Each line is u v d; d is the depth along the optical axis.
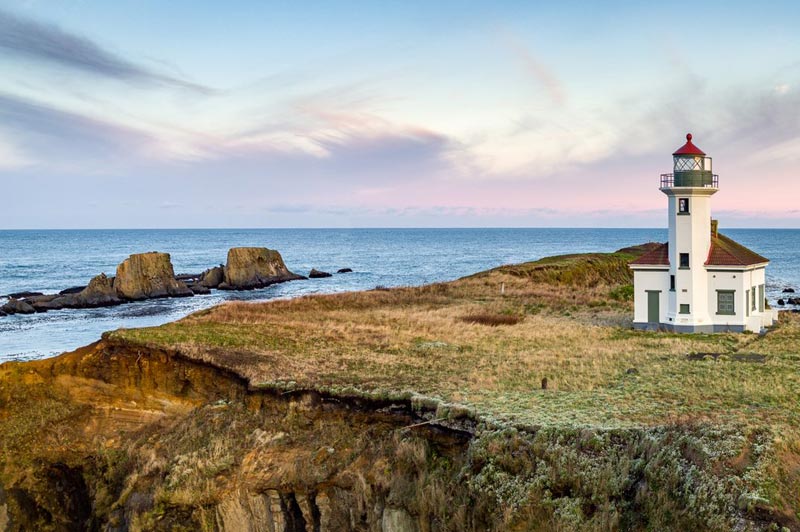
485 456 18.86
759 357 29.41
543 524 16.39
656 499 15.69
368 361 29.08
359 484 20.33
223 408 26.17
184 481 22.09
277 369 27.17
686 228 38.50
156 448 25.11
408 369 27.66
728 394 22.17
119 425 27.81
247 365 27.69
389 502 19.38
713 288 38.44
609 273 77.62
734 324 37.84
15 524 24.53
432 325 40.78
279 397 25.09
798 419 18.92
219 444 23.56
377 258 187.38
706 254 38.56
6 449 26.11
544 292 59.03
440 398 22.80
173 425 26.55
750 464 15.88
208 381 27.78
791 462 16.14
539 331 38.62
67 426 27.38
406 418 22.56
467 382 25.27
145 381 28.47
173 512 21.47
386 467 20.69
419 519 18.55
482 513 17.50
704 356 29.98
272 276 116.00
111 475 25.23
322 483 21.03
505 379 25.78
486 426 20.02
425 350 32.06
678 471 16.11
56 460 26.31
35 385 28.52
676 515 15.01
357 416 23.38
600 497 16.47
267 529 21.17
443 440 20.95
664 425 18.66
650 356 30.22
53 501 25.39
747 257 40.09
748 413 19.70
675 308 39.12
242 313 44.34
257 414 25.02
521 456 18.31
